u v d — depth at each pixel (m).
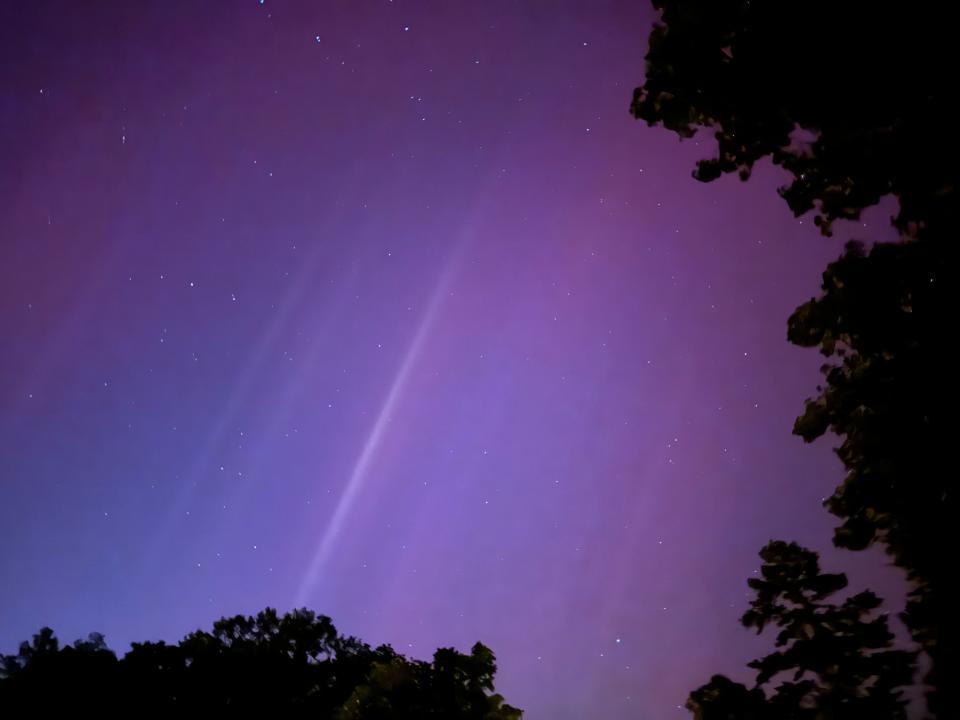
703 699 2.54
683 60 2.69
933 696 2.27
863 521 2.49
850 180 2.60
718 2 2.59
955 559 2.28
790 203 2.70
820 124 2.54
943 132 2.27
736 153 2.80
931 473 2.31
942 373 2.29
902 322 2.37
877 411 2.40
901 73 2.30
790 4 2.39
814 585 2.57
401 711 6.05
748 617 2.63
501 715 6.09
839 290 2.46
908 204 2.38
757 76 2.56
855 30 2.30
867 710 2.30
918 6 2.22
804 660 2.46
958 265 2.28
